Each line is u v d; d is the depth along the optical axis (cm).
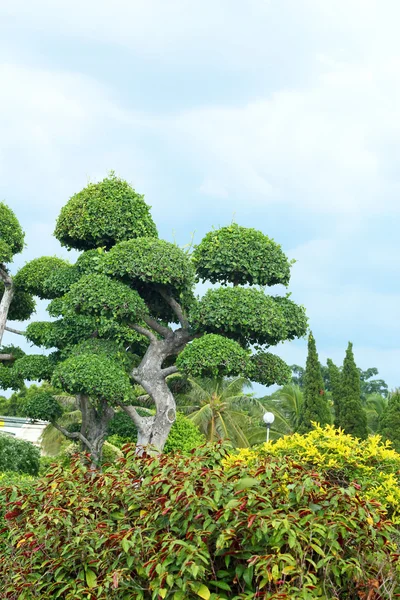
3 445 1538
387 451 716
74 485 560
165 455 541
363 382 5153
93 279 1319
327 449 714
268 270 1333
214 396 2555
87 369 1368
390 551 474
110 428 1675
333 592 450
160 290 1359
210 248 1329
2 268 1833
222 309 1280
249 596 427
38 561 528
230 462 623
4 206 1798
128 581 473
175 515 473
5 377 1803
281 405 3108
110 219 1466
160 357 1416
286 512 465
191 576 442
